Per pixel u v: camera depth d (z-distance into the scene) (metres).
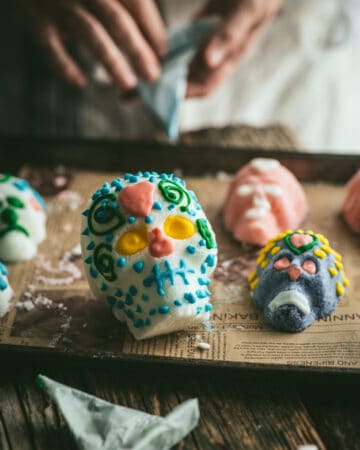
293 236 1.06
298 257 1.04
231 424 0.91
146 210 0.96
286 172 1.27
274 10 1.58
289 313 1.00
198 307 0.98
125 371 0.94
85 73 1.73
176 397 0.94
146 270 0.96
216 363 0.91
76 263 1.16
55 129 1.76
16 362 0.93
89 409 0.88
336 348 0.98
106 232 0.97
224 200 1.30
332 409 0.93
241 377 0.91
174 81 1.43
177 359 0.92
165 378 0.96
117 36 1.41
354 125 2.01
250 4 1.48
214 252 1.00
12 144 1.35
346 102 1.96
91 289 1.03
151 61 1.43
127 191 0.97
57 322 1.04
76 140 1.36
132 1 1.42
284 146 1.50
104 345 1.00
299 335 1.01
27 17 1.53
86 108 1.74
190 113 1.88
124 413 0.87
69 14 1.43
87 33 1.43
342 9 1.85
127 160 1.36
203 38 1.47
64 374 0.97
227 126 1.56
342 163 1.32
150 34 1.46
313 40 1.87
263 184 1.22
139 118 1.72
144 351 0.99
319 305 1.03
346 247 1.19
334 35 1.87
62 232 1.23
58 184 1.33
